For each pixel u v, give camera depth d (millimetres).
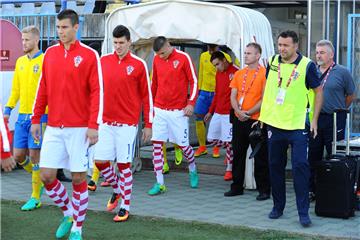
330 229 7441
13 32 11484
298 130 7586
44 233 7254
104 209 8539
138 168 11844
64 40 6594
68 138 6715
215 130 11500
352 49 10531
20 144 8359
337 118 8742
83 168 6734
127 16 10719
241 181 9586
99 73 6688
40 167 6828
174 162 12133
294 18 14266
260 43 10180
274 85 7715
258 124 8844
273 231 7301
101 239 6984
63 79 6629
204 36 10047
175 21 10258
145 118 8242
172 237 7074
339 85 8734
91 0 14188
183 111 9914
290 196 9609
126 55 8023
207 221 7816
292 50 7551
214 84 12734
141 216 8078
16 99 8539
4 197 9195
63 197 7035
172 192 9891
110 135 8008
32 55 8336
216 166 11766
